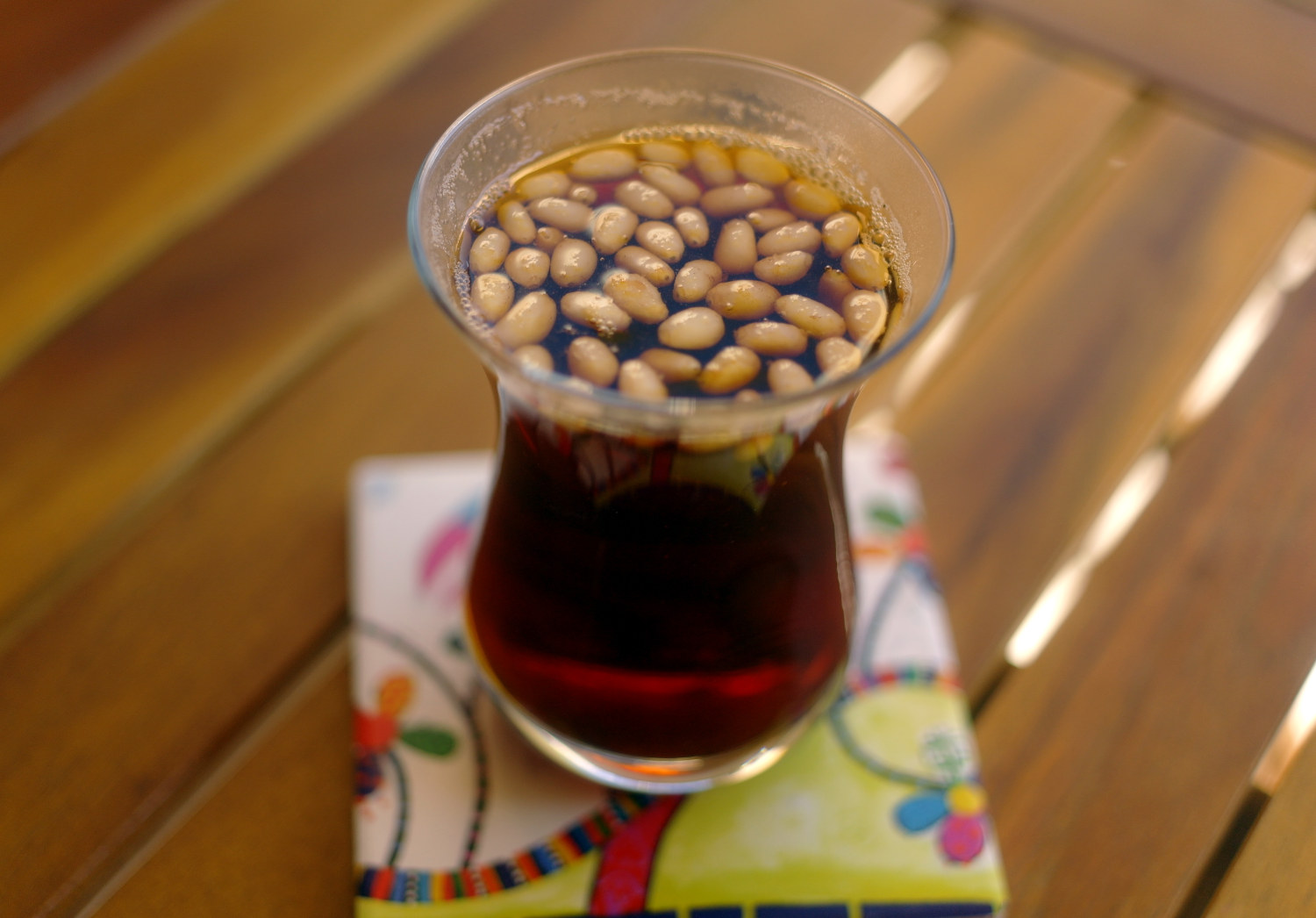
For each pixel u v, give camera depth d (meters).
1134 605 0.28
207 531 0.28
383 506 0.29
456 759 0.26
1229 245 0.33
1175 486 0.30
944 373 0.31
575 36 0.36
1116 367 0.31
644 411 0.20
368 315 0.31
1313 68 0.36
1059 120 0.35
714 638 0.23
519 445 0.23
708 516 0.22
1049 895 0.25
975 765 0.26
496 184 0.24
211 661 0.27
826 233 0.23
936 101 0.35
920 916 0.25
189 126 0.33
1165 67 0.36
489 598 0.25
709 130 0.25
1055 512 0.29
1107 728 0.27
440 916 0.25
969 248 0.33
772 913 0.25
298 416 0.30
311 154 0.33
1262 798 0.26
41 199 0.32
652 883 0.25
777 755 0.26
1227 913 0.25
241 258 0.32
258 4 0.36
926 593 0.28
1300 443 0.30
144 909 0.24
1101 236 0.33
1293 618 0.28
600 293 0.22
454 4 0.36
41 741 0.26
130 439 0.29
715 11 0.36
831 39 0.36
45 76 0.34
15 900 0.24
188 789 0.26
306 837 0.25
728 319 0.22
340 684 0.27
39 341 0.30
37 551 0.28
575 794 0.26
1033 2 0.37
